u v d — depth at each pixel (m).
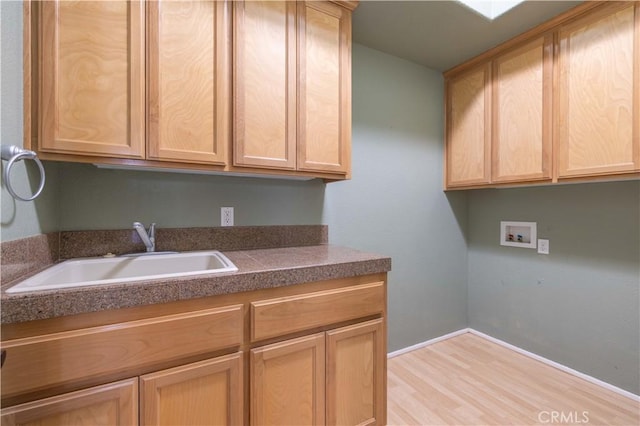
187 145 1.21
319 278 1.22
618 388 1.78
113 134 1.09
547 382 1.88
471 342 2.46
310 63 1.48
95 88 1.06
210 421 1.01
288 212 1.82
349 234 2.05
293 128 1.44
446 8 1.63
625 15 1.47
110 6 1.09
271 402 1.12
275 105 1.39
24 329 0.78
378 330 1.39
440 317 2.49
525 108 1.88
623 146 1.48
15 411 0.76
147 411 0.91
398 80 2.23
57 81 1.01
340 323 1.29
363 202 2.10
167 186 1.51
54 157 1.03
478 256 2.59
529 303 2.24
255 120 1.35
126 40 1.11
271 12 1.38
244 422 1.07
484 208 2.54
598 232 1.89
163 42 1.17
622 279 1.79
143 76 1.13
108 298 0.85
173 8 1.18
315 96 1.50
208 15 1.25
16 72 0.94
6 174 0.80
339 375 1.28
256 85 1.35
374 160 2.14
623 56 1.48
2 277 0.85
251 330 1.08
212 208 1.61
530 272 2.23
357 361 1.33
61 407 0.80
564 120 1.70
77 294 0.82
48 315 0.79
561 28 1.71
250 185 1.71
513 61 1.95
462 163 2.30
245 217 1.69
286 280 1.14
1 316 0.75
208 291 0.99
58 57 1.01
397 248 2.26
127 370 0.88
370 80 2.11
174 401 0.95
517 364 2.11
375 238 2.15
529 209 2.24
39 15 0.99
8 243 0.88
